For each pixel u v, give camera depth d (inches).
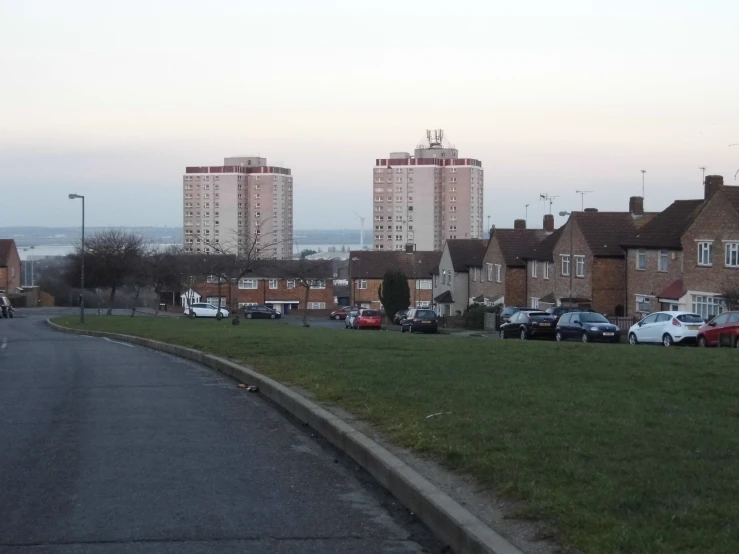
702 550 219.8
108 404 556.1
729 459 317.1
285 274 2883.9
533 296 2519.7
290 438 442.9
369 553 262.1
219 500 320.2
